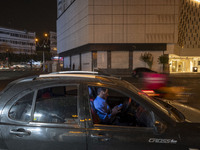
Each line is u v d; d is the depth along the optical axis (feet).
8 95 7.07
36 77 7.60
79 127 6.42
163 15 92.89
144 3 92.89
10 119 6.74
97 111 8.09
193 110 8.79
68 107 6.82
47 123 6.57
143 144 6.11
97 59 98.43
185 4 103.19
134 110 8.96
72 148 6.26
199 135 6.18
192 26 104.88
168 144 6.07
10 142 6.49
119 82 7.71
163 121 6.47
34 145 6.37
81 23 105.19
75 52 119.75
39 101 6.91
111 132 6.28
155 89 23.73
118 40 95.40
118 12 94.32
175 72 104.01
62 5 147.95
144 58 91.30
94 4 94.73
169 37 93.40
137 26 94.07
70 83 6.97
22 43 327.67
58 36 161.48
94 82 7.02
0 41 290.15
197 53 105.81
